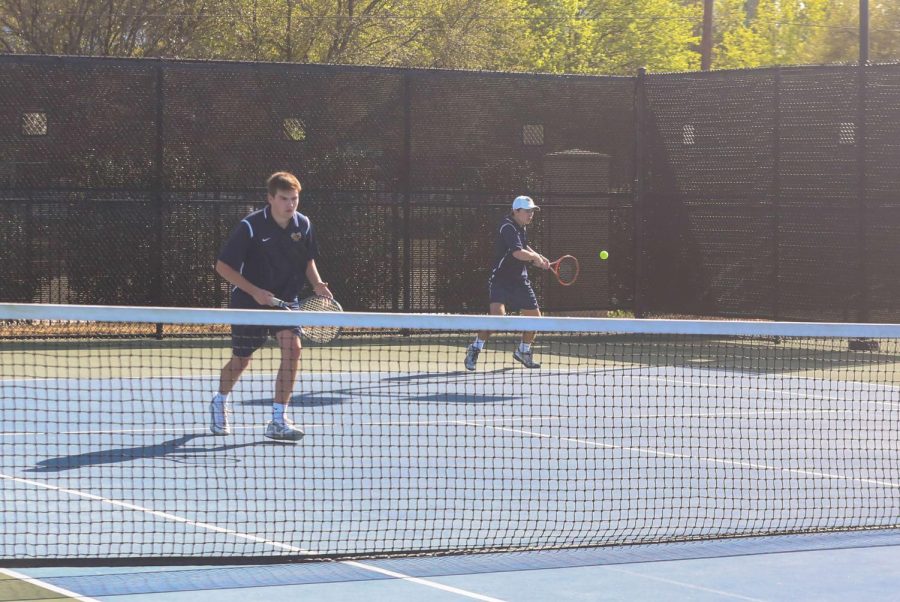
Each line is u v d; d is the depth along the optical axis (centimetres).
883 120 1583
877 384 1309
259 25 2783
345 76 1620
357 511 671
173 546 589
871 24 4444
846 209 1612
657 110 1755
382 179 1642
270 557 556
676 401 1144
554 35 4162
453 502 702
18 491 713
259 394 1145
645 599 508
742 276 1700
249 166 1589
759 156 1677
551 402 1115
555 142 1728
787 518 678
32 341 1555
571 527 644
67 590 513
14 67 1509
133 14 2534
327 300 910
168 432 918
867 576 552
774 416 1066
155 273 1561
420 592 515
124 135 1548
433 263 1673
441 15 3030
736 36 5112
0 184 1509
